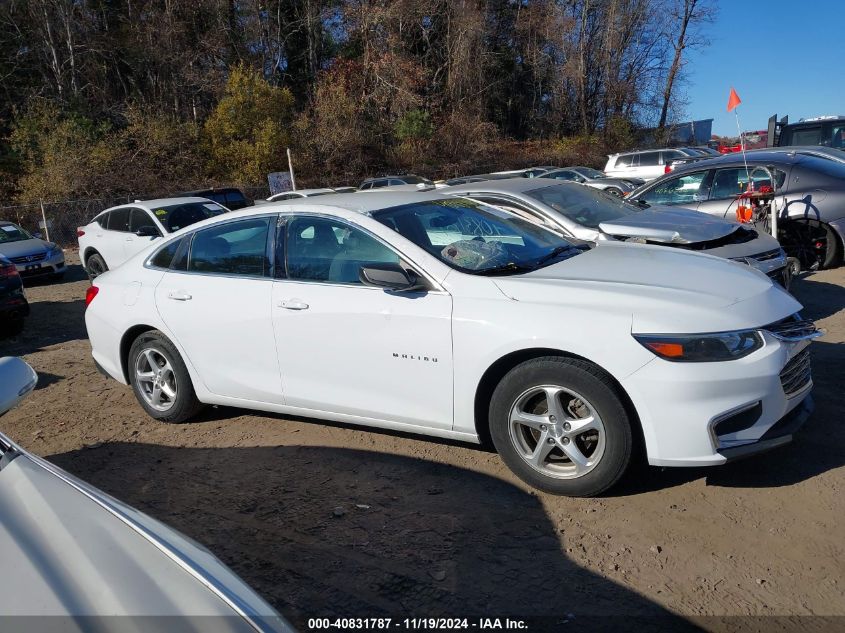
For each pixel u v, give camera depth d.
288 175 26.48
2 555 1.93
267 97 33.78
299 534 3.57
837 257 8.89
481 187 7.34
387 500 3.85
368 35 41.41
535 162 42.41
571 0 47.81
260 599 2.00
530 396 3.70
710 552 3.18
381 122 39.56
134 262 5.43
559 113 49.31
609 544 3.30
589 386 3.48
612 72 47.62
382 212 4.37
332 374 4.30
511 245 4.49
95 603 1.80
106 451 4.84
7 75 33.50
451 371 3.85
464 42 44.44
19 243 14.21
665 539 3.30
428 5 43.81
